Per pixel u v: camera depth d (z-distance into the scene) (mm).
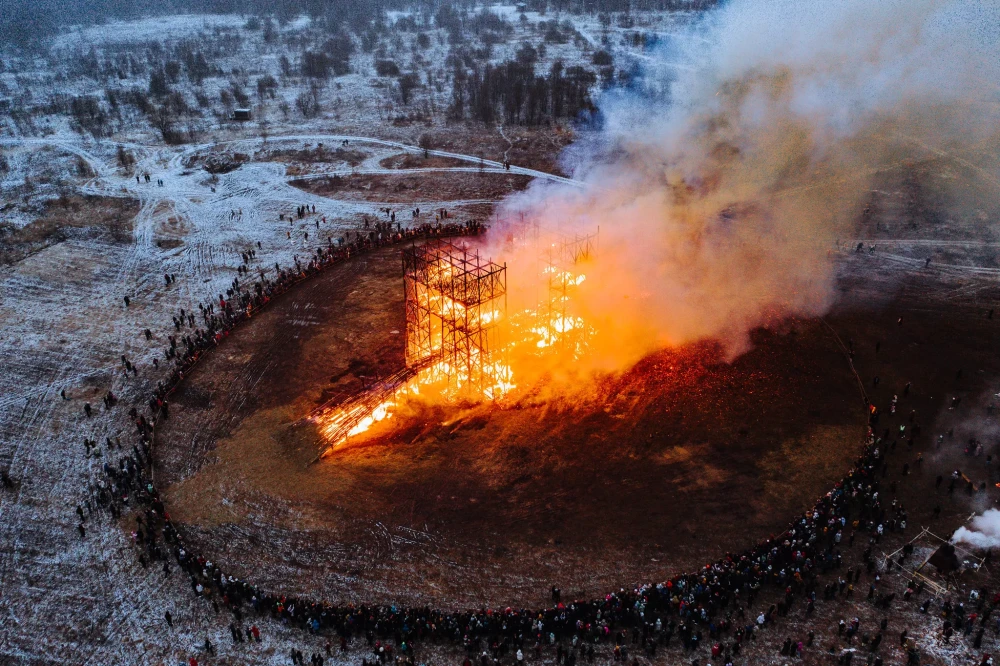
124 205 92562
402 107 135875
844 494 42750
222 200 94438
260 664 34438
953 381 55781
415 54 177625
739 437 49562
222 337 62125
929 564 38750
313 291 70500
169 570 39438
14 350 61406
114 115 131625
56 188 97750
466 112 130500
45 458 48562
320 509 43844
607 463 47500
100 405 54062
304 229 85562
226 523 42750
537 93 126875
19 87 154875
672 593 37500
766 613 36281
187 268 76062
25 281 73250
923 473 45875
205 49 191250
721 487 45031
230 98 142500
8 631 36188
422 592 38125
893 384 55312
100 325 65312
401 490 45469
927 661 33781
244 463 47719
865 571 38781
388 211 90688
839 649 34406
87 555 40625
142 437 49719
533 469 47156
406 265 57031
